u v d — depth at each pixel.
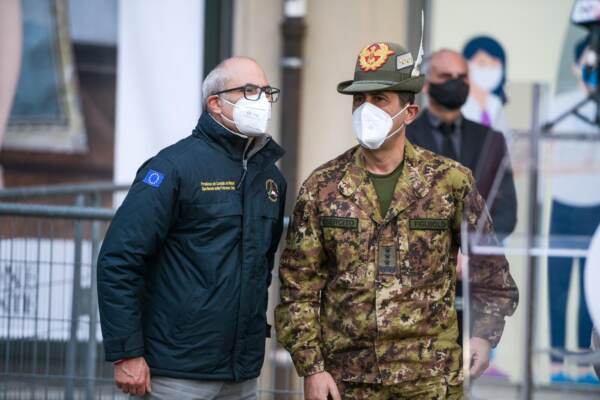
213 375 9.98
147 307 10.09
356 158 10.07
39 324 14.26
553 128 9.34
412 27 19.42
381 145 9.86
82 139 19.83
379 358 9.72
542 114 9.45
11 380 14.23
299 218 10.07
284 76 19.72
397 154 9.98
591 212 8.72
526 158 8.91
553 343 8.49
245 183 10.12
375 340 9.73
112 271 9.80
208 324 9.91
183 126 19.78
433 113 14.15
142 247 9.80
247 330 10.12
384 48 9.98
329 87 19.88
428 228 9.81
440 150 14.05
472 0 19.03
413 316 9.71
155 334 10.01
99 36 19.72
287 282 10.12
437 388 9.71
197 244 9.94
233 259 10.02
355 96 10.09
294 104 19.72
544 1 18.73
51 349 14.27
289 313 10.05
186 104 19.73
